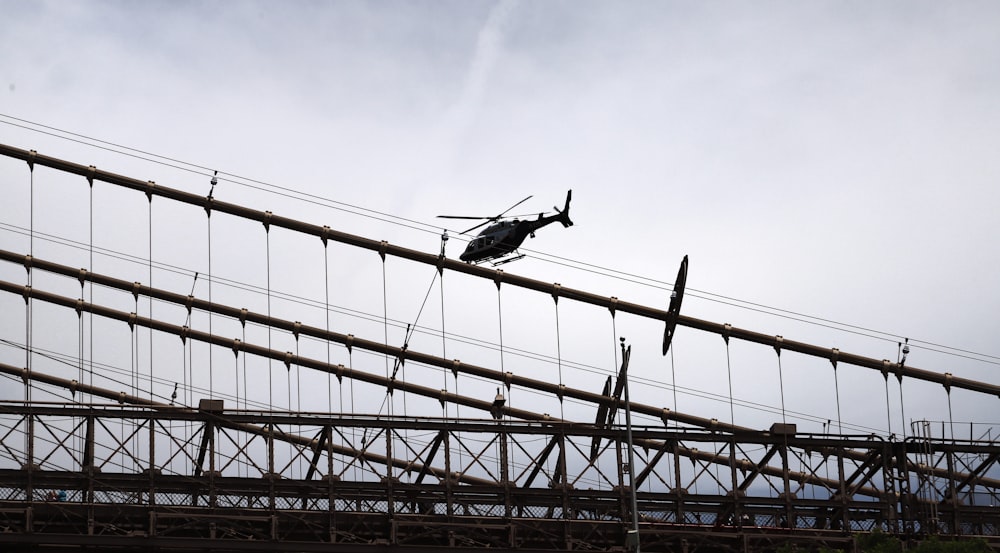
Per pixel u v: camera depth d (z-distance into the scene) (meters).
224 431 82.25
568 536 83.88
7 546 78.62
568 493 84.62
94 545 78.56
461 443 84.81
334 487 82.88
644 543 85.19
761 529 86.12
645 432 86.62
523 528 84.44
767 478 87.81
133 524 80.81
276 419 83.06
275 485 82.06
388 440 84.19
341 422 83.75
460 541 85.06
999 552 88.06
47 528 80.69
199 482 81.56
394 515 82.38
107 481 80.75
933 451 90.44
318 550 80.94
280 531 82.31
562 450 85.25
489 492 84.44
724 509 87.00
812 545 85.81
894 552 78.50
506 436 85.38
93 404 81.19
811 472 89.19
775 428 88.62
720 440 87.88
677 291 93.75
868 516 88.56
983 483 100.19
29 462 79.81
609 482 85.31
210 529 80.44
